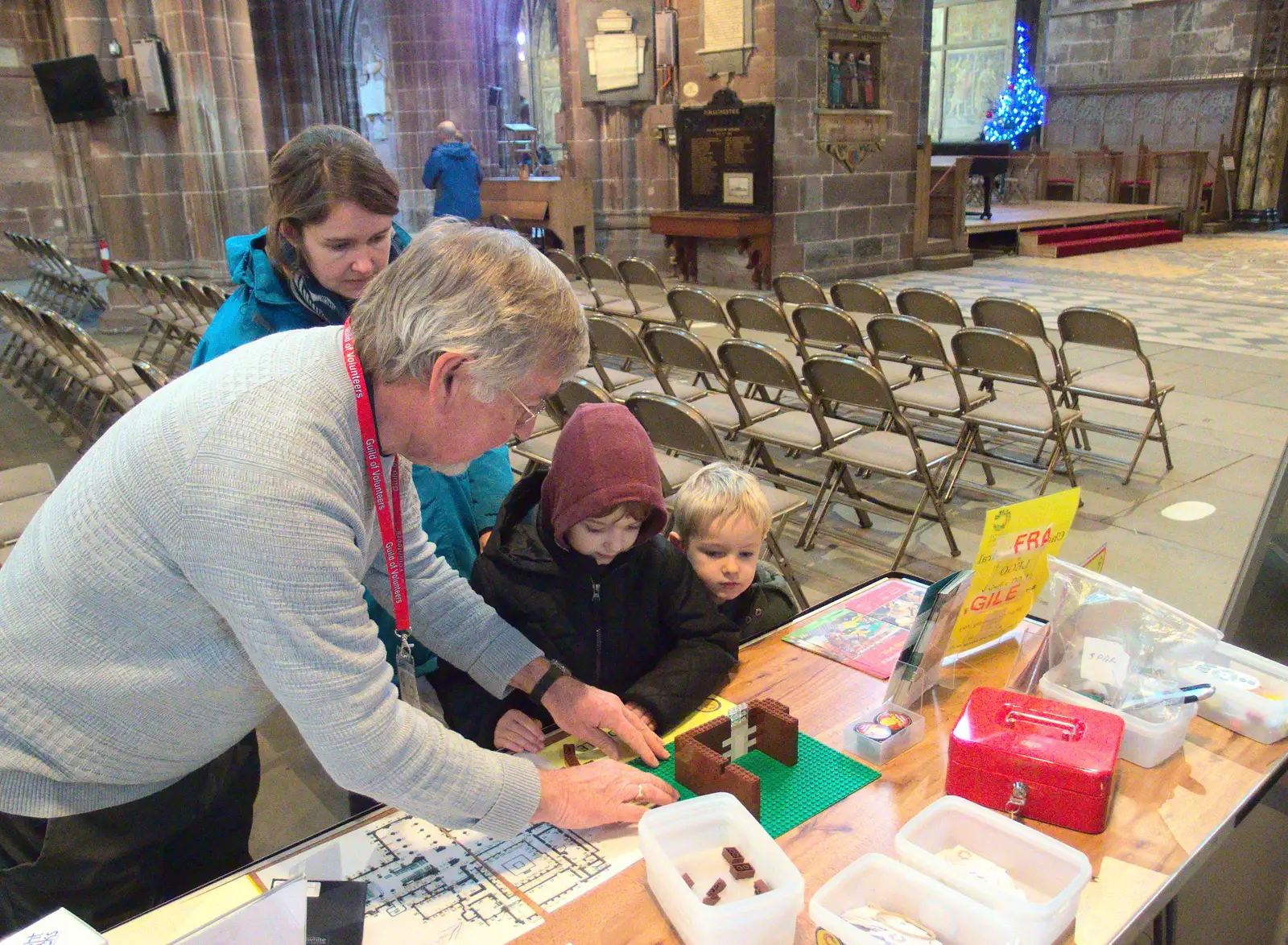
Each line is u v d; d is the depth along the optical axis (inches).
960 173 510.3
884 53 454.0
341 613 44.4
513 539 72.8
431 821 48.9
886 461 163.0
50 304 435.8
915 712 64.4
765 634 78.4
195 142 382.0
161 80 371.6
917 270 499.8
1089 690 64.1
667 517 67.3
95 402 270.2
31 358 299.0
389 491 50.4
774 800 57.0
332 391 45.4
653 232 465.4
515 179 513.0
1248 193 687.7
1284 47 652.1
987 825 50.1
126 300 382.3
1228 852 71.4
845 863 51.8
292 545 42.4
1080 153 719.1
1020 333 215.6
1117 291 424.2
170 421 44.3
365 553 49.6
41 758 50.6
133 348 350.6
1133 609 64.5
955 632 68.1
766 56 418.9
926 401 193.5
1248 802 56.4
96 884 54.9
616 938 47.3
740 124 432.1
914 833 49.8
